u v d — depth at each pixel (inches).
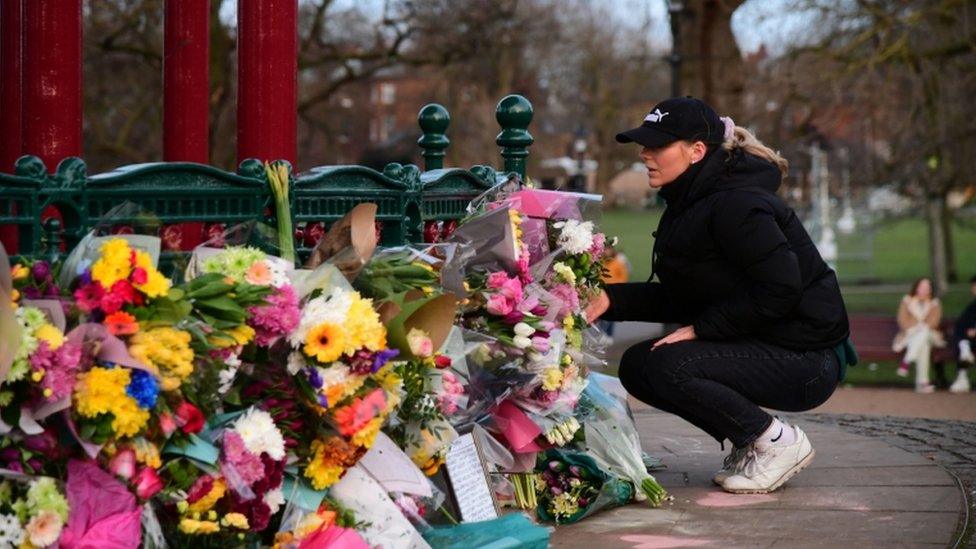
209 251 133.7
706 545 163.6
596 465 181.8
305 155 964.0
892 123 736.3
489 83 1160.2
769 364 191.9
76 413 111.5
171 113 252.2
